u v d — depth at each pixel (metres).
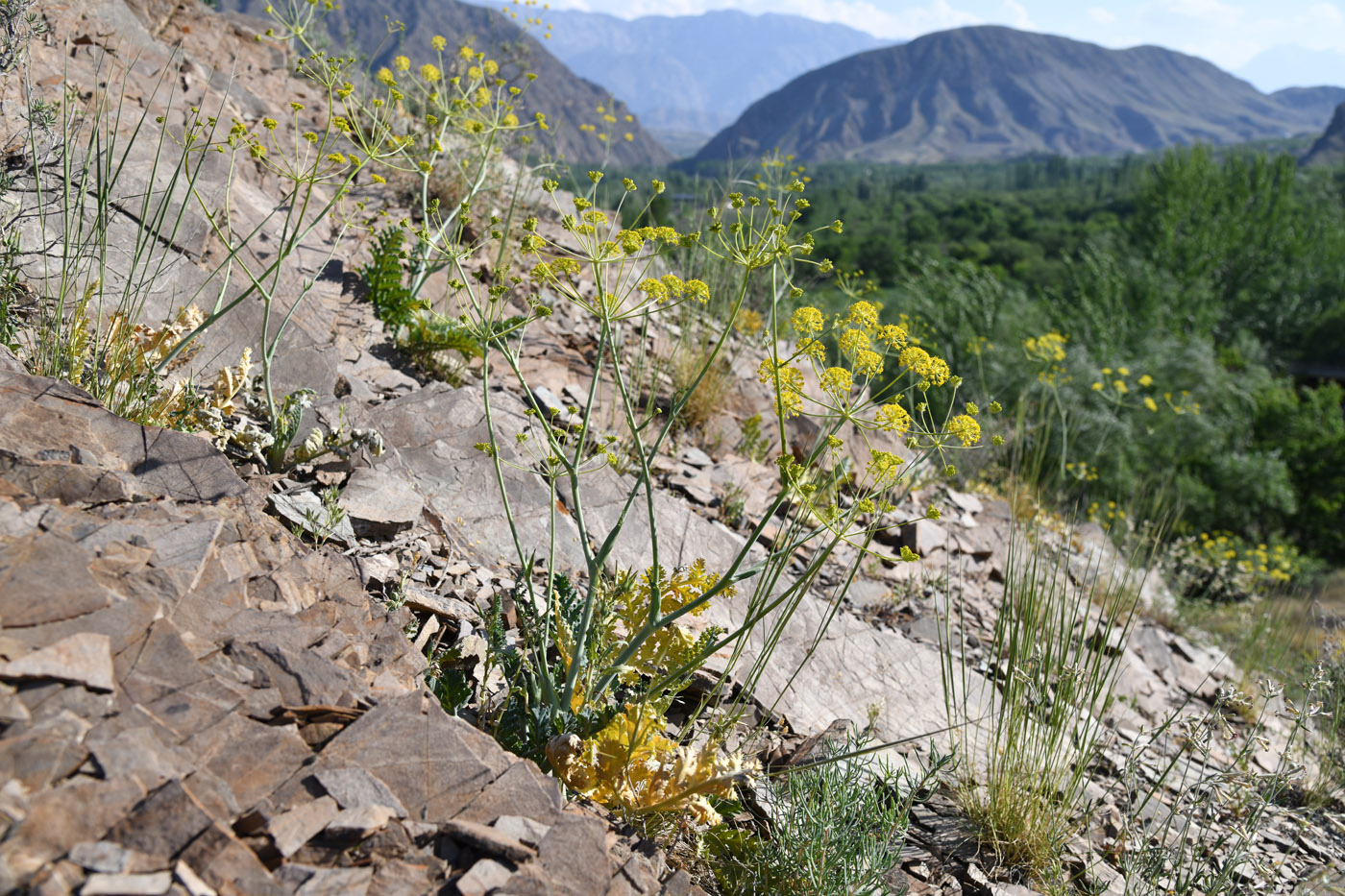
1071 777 3.71
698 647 2.85
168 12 6.67
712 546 4.52
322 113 7.11
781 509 5.51
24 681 1.66
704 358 6.12
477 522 3.81
